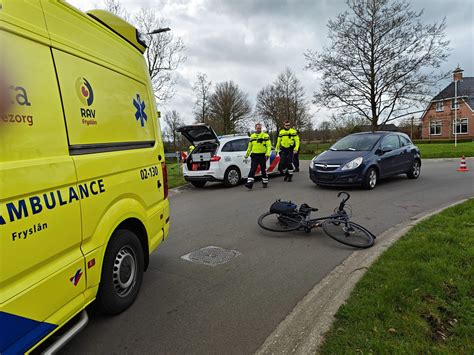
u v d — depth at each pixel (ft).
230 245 16.38
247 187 32.96
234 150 36.40
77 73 8.31
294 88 126.11
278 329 9.18
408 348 7.52
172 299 11.05
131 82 11.27
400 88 63.62
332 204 24.43
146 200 11.49
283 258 14.47
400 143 34.45
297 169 46.11
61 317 7.29
